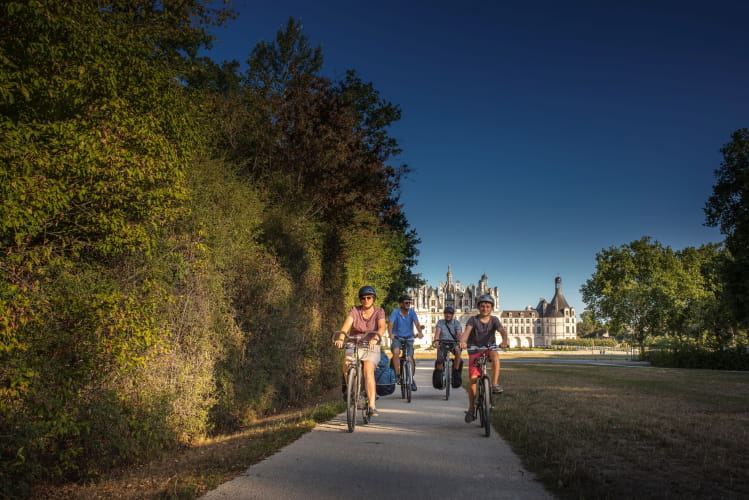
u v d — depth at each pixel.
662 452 5.21
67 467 4.38
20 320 3.65
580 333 180.75
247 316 8.65
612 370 27.09
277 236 11.01
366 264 23.64
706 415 8.20
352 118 17.25
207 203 7.18
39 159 3.71
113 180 4.38
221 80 17.16
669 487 3.95
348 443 5.56
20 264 3.97
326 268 15.98
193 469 4.47
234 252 8.01
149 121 4.93
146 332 4.80
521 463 4.72
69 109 4.40
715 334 53.69
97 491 4.04
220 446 5.79
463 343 6.82
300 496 3.63
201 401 6.59
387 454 5.02
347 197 16.91
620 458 4.97
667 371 27.28
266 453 5.02
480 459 4.87
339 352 16.31
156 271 5.46
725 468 4.56
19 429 3.75
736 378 20.27
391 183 18.61
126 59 5.05
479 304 6.96
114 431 4.80
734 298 30.89
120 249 4.70
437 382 10.88
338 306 16.69
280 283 10.16
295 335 11.05
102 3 5.34
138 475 4.54
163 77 5.50
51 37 4.14
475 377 6.87
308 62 20.69
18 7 3.60
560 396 11.20
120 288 5.10
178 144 5.81
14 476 3.84
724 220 30.20
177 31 10.51
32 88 3.83
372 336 6.78
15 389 3.58
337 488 3.83
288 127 16.08
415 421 7.49
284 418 8.22
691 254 65.81
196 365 6.67
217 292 7.32
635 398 10.90
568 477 4.17
